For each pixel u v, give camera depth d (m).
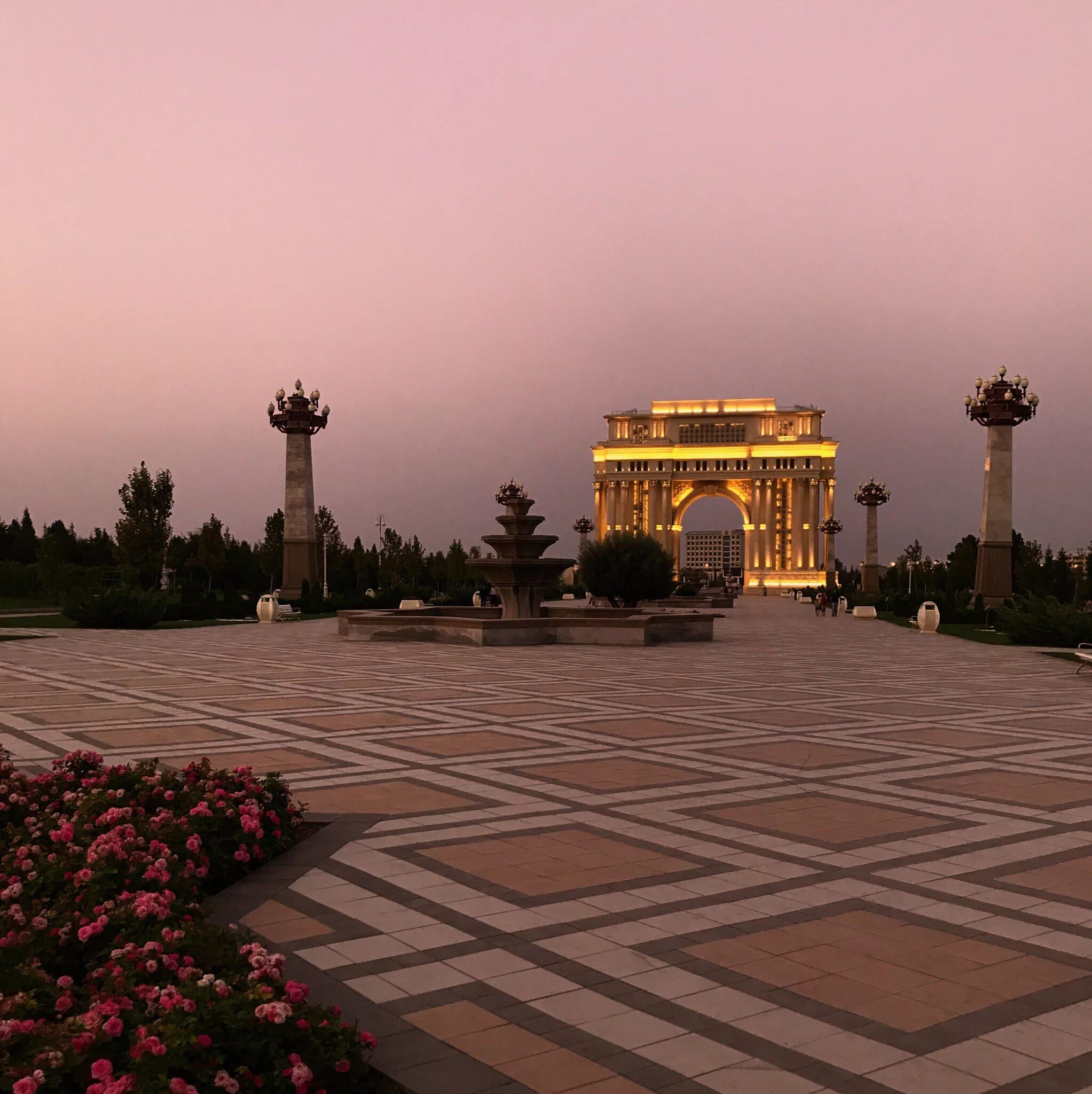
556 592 88.06
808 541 147.38
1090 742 14.36
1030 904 7.14
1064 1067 4.75
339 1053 4.36
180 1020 4.17
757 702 18.61
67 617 44.16
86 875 5.85
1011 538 58.47
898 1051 4.91
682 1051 4.89
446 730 14.84
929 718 16.77
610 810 9.88
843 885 7.55
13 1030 3.98
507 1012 5.30
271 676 22.67
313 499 64.19
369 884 7.48
